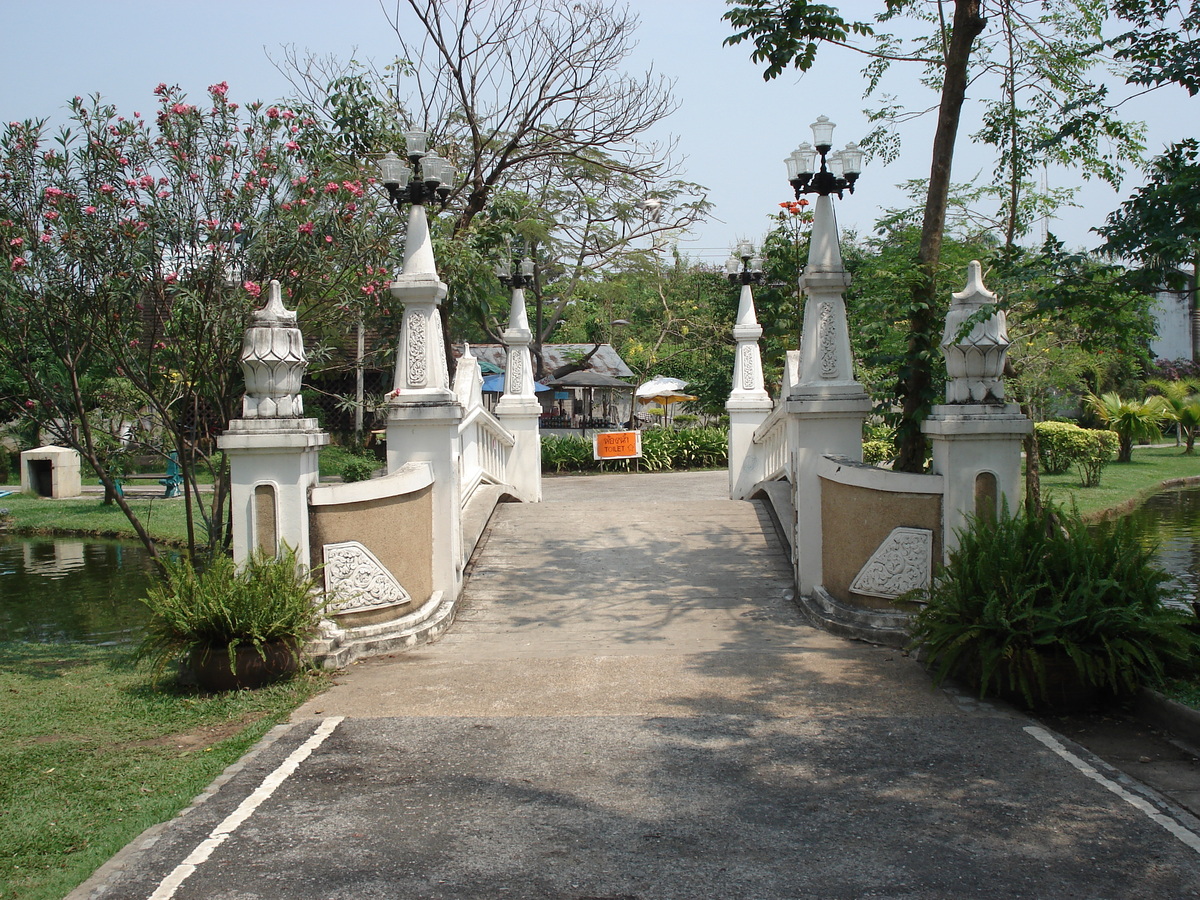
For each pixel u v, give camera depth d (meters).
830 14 9.03
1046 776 4.94
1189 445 31.30
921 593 6.67
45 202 8.03
